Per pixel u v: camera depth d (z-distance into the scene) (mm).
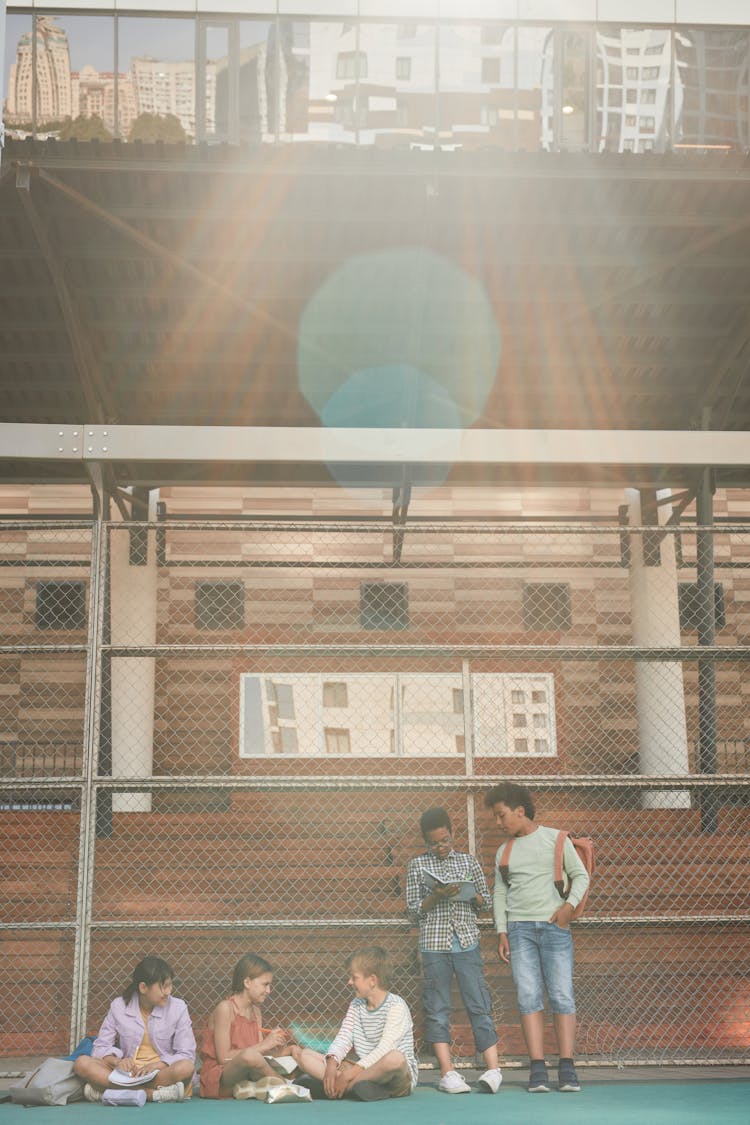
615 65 12156
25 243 12211
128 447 7645
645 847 11125
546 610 16062
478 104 12047
